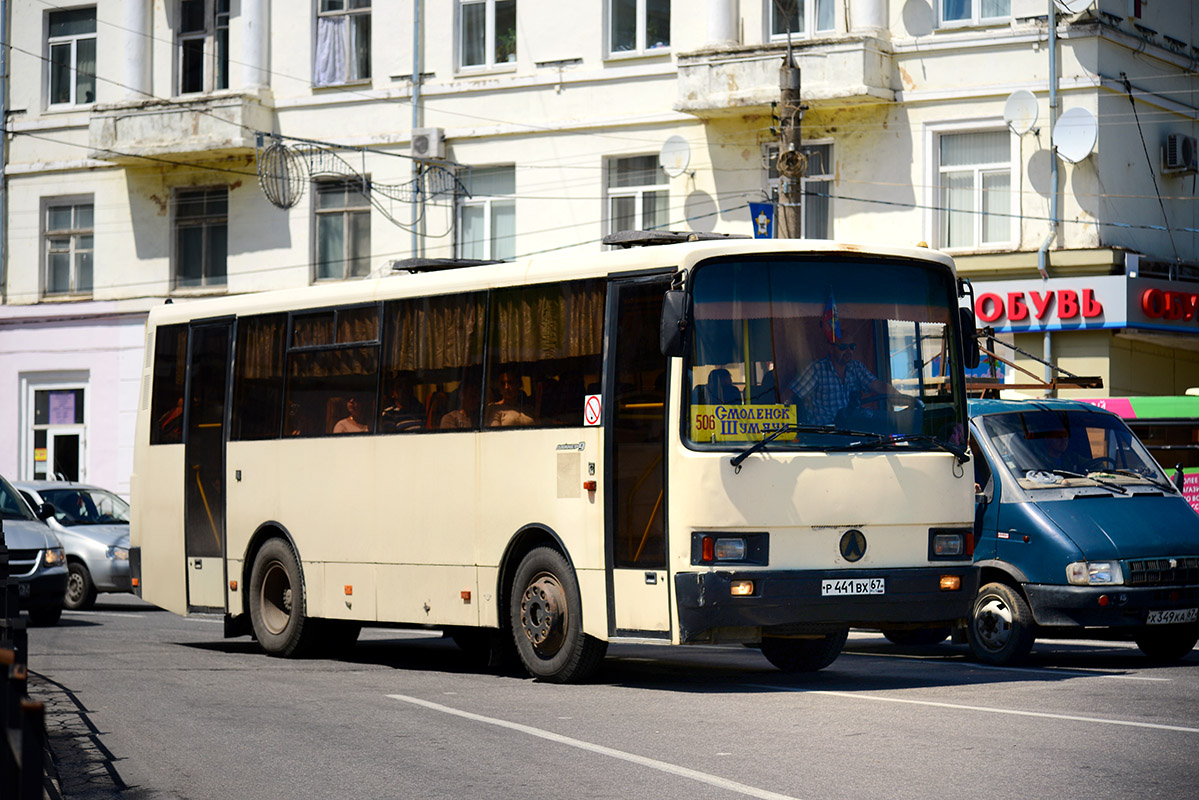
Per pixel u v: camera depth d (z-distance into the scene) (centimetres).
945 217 2827
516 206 3216
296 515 1570
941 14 2836
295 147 3425
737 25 2978
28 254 3772
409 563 1431
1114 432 1509
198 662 1522
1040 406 1505
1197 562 1402
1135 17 2816
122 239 3662
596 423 1251
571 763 891
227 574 1661
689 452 1172
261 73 3469
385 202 3347
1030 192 2752
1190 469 2209
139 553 1783
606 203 3138
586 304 1277
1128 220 2777
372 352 1495
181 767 909
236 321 1675
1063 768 850
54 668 1435
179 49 3594
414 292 1452
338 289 1545
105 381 3675
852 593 1188
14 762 430
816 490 1188
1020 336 2772
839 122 2900
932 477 1230
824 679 1316
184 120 3478
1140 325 2691
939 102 2816
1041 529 1393
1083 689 1210
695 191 3031
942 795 777
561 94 3167
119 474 3659
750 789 800
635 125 3094
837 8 2898
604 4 3133
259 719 1091
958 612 1233
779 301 1216
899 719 1041
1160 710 1080
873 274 1247
